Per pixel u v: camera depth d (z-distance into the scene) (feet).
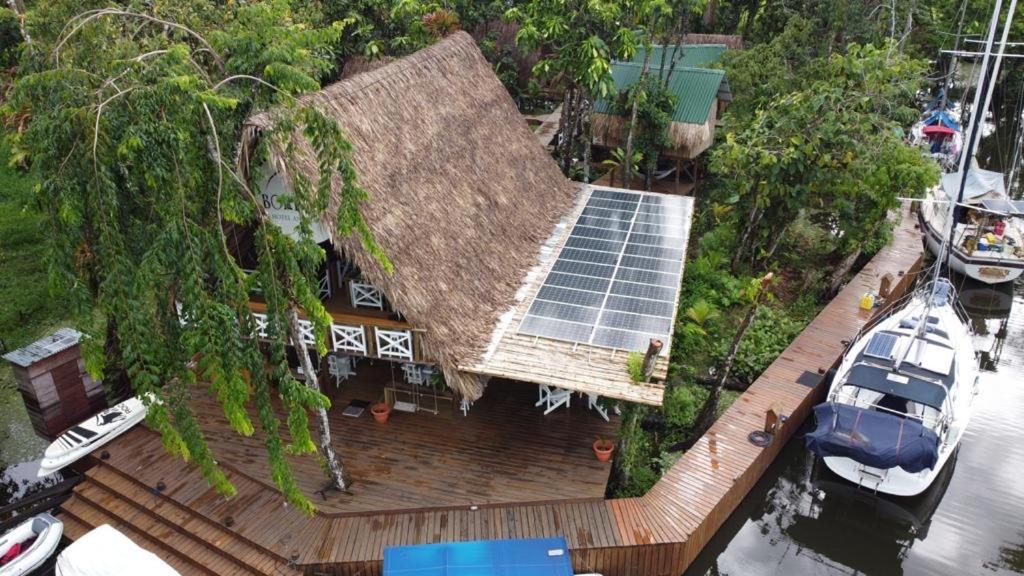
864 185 74.69
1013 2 65.82
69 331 60.75
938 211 93.91
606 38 86.53
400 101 59.52
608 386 46.52
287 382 38.60
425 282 49.55
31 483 56.24
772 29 127.13
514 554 42.04
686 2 89.30
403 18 95.40
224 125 39.99
